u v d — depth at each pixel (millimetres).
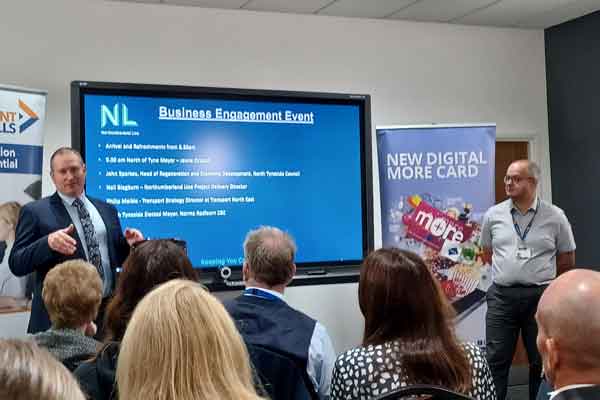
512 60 5645
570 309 1173
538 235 4055
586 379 1165
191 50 4672
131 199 3994
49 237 2781
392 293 1548
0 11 4180
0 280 3588
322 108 4434
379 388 1464
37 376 647
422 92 5344
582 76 5348
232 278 4211
